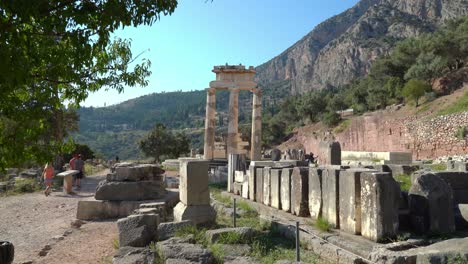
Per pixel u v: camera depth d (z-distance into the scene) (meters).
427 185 8.17
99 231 11.52
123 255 7.58
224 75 37.84
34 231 12.03
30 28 4.80
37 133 5.61
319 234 8.46
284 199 12.04
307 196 10.81
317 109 94.75
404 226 8.48
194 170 10.94
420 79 66.62
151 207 11.58
